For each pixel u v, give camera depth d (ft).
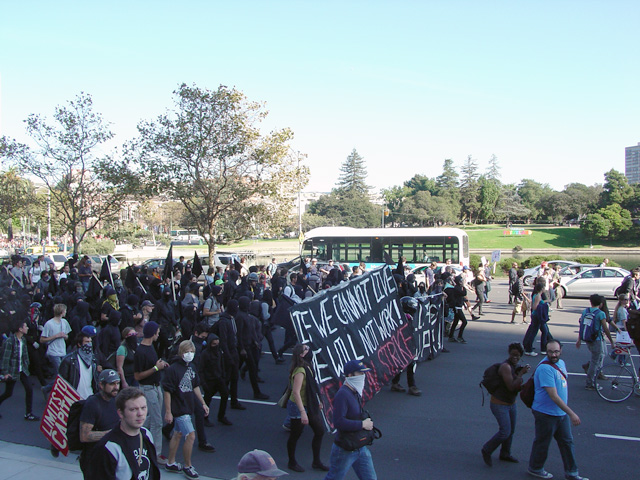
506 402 21.42
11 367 26.86
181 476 20.66
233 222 81.97
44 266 69.41
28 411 27.55
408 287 46.93
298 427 21.18
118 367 22.08
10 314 27.53
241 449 23.75
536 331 41.70
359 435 16.61
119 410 12.17
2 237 211.00
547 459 22.63
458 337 47.57
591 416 27.89
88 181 83.61
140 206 104.94
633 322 30.01
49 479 20.17
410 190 473.26
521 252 244.63
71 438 15.34
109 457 11.84
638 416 27.91
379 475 20.90
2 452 23.07
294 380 20.81
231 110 76.48
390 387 33.45
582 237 274.77
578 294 78.95
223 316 28.78
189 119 75.41
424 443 24.29
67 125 77.20
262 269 57.77
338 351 25.08
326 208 371.56
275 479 10.10
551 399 19.80
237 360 29.22
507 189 450.71
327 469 21.35
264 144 78.28
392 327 31.12
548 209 374.84
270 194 79.00
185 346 20.71
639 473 21.04
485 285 74.95
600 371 31.24
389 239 95.20
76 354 22.47
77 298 38.88
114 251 183.52
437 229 94.63
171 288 45.44
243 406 29.71
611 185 300.81
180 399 20.54
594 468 21.48
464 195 418.51
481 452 22.81
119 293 43.11
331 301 26.18
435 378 35.55
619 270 77.77
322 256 97.55
